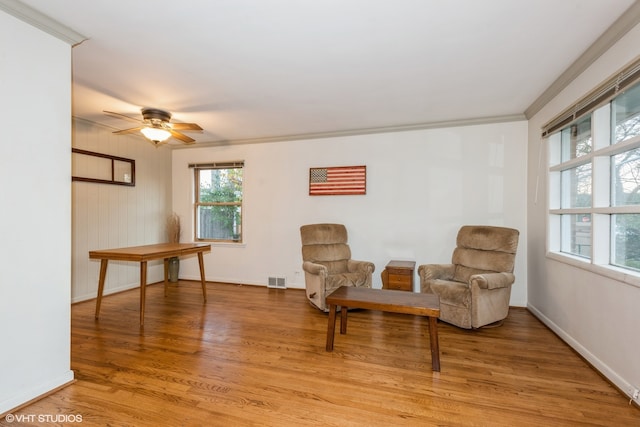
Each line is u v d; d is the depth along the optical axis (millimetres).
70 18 1962
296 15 1936
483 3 1818
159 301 4172
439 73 2744
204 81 2912
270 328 3197
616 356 2115
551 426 1731
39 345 1959
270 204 5062
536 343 2840
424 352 2648
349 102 3457
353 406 1903
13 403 1831
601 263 2359
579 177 2865
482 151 4035
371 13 1914
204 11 1896
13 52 1822
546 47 2309
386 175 4457
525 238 3871
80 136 4102
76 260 4062
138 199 4965
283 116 3961
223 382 2160
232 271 5289
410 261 4191
